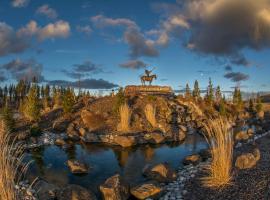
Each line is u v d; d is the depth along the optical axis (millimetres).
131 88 55062
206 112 50062
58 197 13164
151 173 16641
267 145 22922
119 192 13320
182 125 38188
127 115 32156
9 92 81188
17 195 10367
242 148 22594
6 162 9617
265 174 13688
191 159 20156
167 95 53438
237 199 11375
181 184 14922
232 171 14516
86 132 29984
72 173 17828
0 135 9805
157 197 13609
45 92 75000
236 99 67125
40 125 34406
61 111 40812
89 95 52812
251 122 49438
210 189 13000
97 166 19688
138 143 27938
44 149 24531
